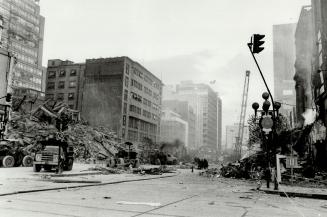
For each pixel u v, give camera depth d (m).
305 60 54.56
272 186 18.39
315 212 9.09
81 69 95.38
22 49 111.00
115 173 29.36
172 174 32.97
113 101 84.25
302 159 35.12
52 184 14.84
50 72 98.62
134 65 92.44
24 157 30.33
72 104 94.06
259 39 15.59
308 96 52.47
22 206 8.34
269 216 8.13
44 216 7.06
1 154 28.75
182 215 7.82
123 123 84.94
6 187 12.49
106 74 86.25
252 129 45.31
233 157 117.25
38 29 126.69
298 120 55.16
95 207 8.62
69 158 26.80
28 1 121.25
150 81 106.12
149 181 21.30
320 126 33.66
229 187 18.03
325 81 34.09
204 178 27.89
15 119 50.81
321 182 21.98
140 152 75.56
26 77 110.94
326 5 36.62
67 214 7.40
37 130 49.88
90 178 20.72
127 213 7.84
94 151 54.91
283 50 115.12
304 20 56.03
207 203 10.38
